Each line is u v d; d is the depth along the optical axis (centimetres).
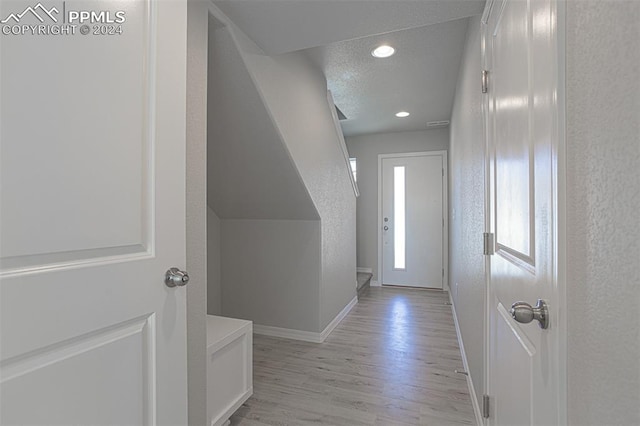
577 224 57
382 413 179
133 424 87
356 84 303
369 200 509
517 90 93
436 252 475
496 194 124
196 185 136
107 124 82
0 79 63
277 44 180
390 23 160
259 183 258
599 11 49
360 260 515
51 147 70
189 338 131
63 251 72
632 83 41
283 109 212
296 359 249
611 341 46
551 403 66
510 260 102
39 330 68
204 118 140
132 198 88
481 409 159
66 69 73
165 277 97
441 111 384
